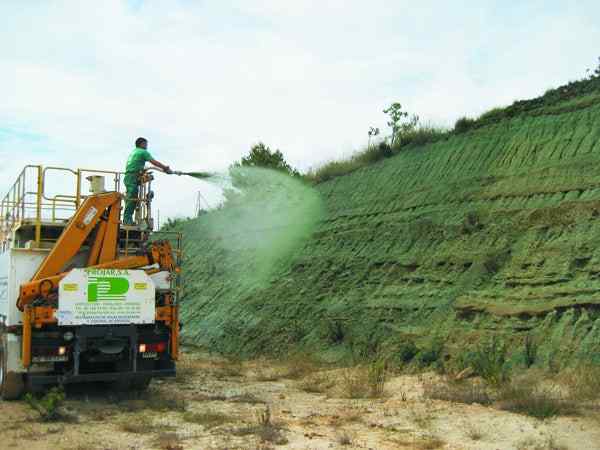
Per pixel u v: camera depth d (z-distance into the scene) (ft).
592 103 54.80
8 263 37.81
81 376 36.17
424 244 57.11
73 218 37.88
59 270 37.11
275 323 63.98
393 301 53.88
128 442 27.66
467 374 40.68
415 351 46.52
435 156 66.69
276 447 26.40
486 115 65.87
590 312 39.68
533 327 41.70
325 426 30.32
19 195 40.81
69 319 36.01
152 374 37.91
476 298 47.01
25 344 35.42
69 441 27.91
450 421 30.50
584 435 26.81
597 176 48.19
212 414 33.01
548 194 50.49
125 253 39.58
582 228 45.50
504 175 56.24
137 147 42.57
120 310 37.24
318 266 67.87
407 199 64.90
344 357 51.88
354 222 69.51
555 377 37.09
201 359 61.31
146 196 41.47
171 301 39.32
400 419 31.42
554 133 55.26
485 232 52.24
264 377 47.91
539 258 45.98
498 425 29.19
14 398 38.58
